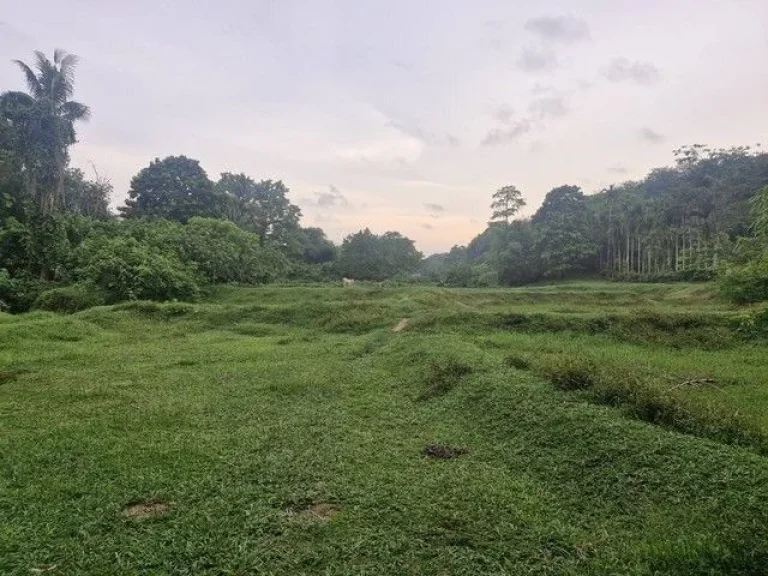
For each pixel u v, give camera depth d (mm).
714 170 74438
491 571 5105
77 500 6527
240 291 32906
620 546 5422
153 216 52562
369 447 8398
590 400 9289
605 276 58156
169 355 16094
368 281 57281
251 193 77250
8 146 36562
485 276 63625
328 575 5031
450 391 11234
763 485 5945
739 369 12734
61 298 26703
